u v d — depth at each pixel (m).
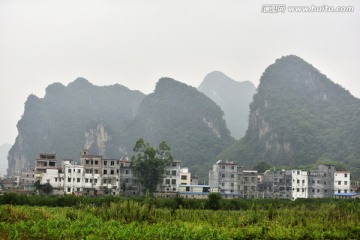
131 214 54.84
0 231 42.09
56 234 41.25
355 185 155.50
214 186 142.88
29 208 63.78
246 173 146.12
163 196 124.75
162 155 133.50
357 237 52.00
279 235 48.53
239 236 47.72
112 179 130.50
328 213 62.34
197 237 43.72
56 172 129.25
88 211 58.50
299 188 142.62
